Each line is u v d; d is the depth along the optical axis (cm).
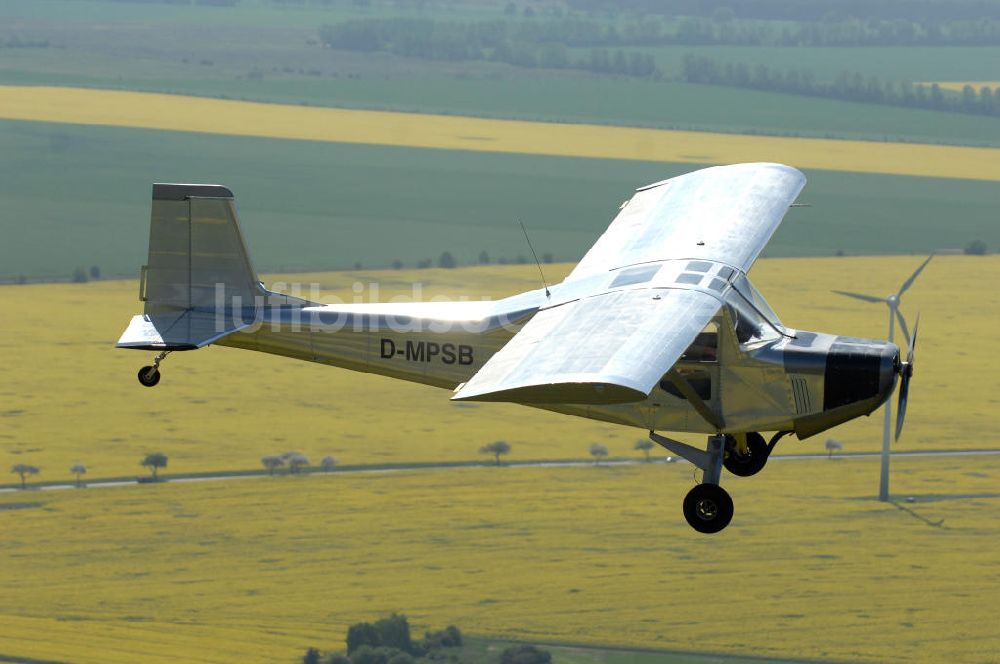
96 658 18425
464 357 6462
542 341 5200
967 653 18425
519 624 19788
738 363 5766
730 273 5969
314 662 18462
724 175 7550
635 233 6769
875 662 18125
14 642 19012
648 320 5319
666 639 18975
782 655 18300
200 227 6738
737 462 6169
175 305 6806
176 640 19262
